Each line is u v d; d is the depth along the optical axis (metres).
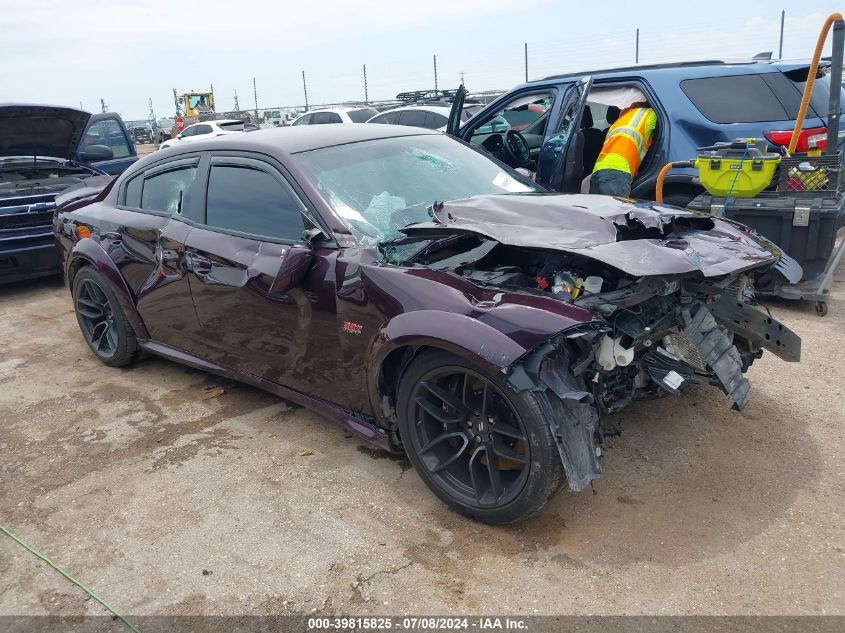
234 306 3.55
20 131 6.64
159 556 2.70
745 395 3.01
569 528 2.71
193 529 2.85
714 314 3.32
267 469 3.29
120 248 4.30
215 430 3.73
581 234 2.82
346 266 3.01
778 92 5.26
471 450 2.76
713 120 5.25
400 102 14.66
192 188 3.91
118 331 4.55
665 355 2.93
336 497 3.02
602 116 6.15
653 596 2.32
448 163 3.88
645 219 2.98
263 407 3.98
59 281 7.62
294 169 3.38
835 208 4.53
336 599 2.40
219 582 2.53
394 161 3.68
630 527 2.69
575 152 5.05
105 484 3.26
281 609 2.38
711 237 3.23
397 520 2.83
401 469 3.21
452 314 2.60
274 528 2.83
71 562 2.71
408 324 2.69
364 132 3.93
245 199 3.59
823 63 5.50
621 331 2.67
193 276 3.75
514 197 3.28
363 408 3.12
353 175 3.46
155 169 4.28
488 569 2.50
